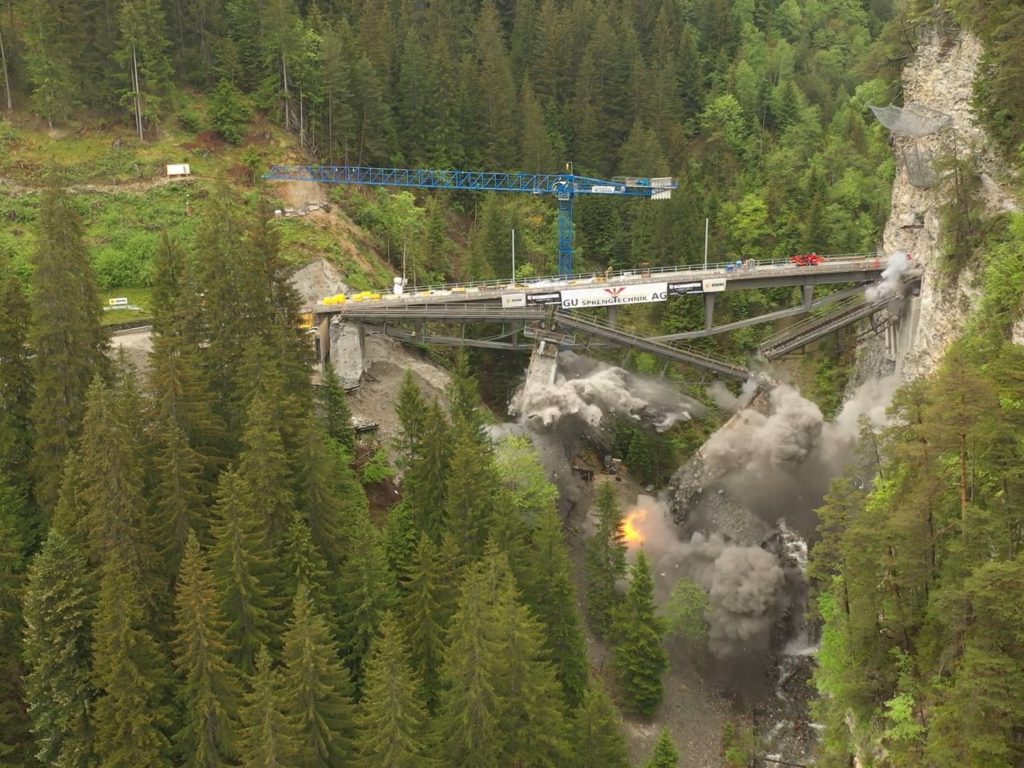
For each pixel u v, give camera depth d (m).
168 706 43.09
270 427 53.44
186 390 53.56
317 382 80.69
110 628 41.88
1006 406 35.84
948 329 65.44
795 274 86.94
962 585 34.09
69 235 55.47
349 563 50.16
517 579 55.19
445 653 45.75
